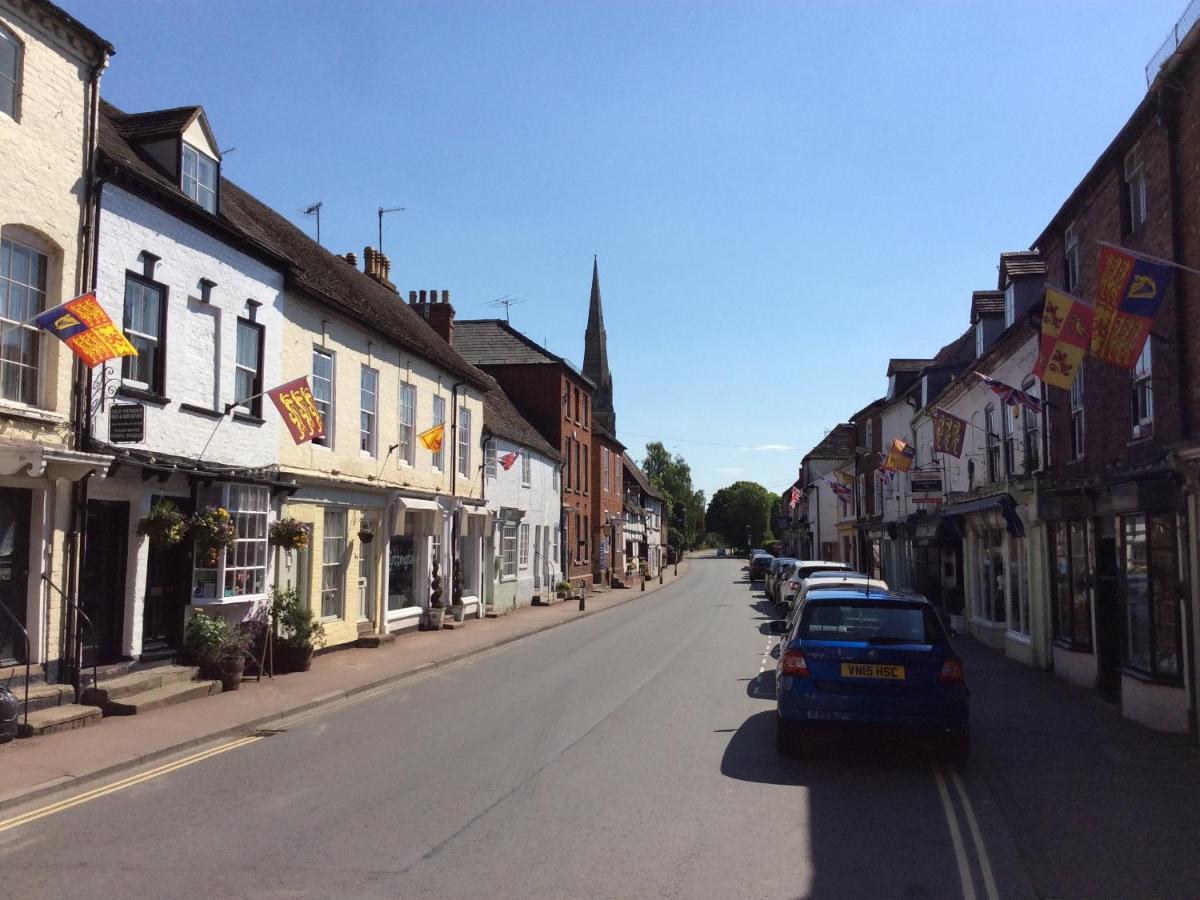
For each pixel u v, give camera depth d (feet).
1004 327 73.61
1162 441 36.45
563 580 126.00
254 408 50.44
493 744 32.12
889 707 28.14
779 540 340.18
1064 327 38.96
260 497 48.88
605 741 32.50
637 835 21.70
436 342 86.69
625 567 183.32
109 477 38.65
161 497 41.75
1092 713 38.75
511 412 114.42
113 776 27.94
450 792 25.64
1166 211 36.29
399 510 67.87
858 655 28.71
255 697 41.37
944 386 85.97
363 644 62.59
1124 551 38.19
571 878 18.78
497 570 98.12
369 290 79.66
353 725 36.40
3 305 34.24
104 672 38.27
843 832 22.13
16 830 22.40
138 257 40.93
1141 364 39.32
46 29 35.99
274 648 49.65
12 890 18.19
